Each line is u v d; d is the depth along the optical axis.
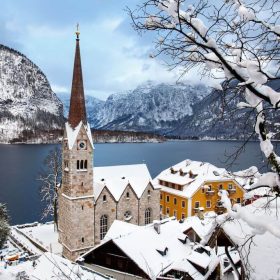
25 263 44.19
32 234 79.19
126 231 57.81
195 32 7.88
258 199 13.96
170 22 8.05
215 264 33.94
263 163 9.03
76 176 67.81
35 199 117.69
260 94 7.64
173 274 44.97
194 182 88.81
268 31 7.53
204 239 14.55
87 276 37.59
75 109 68.44
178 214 89.69
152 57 8.62
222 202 9.95
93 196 69.75
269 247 16.17
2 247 70.62
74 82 68.44
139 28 8.30
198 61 8.27
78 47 68.62
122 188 78.06
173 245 53.22
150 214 82.38
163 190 93.75
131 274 47.75
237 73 7.68
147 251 49.62
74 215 67.56
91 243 69.94
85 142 68.56
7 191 127.81
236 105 8.12
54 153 83.94
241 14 7.37
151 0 7.97
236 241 14.63
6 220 73.25
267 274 15.23
